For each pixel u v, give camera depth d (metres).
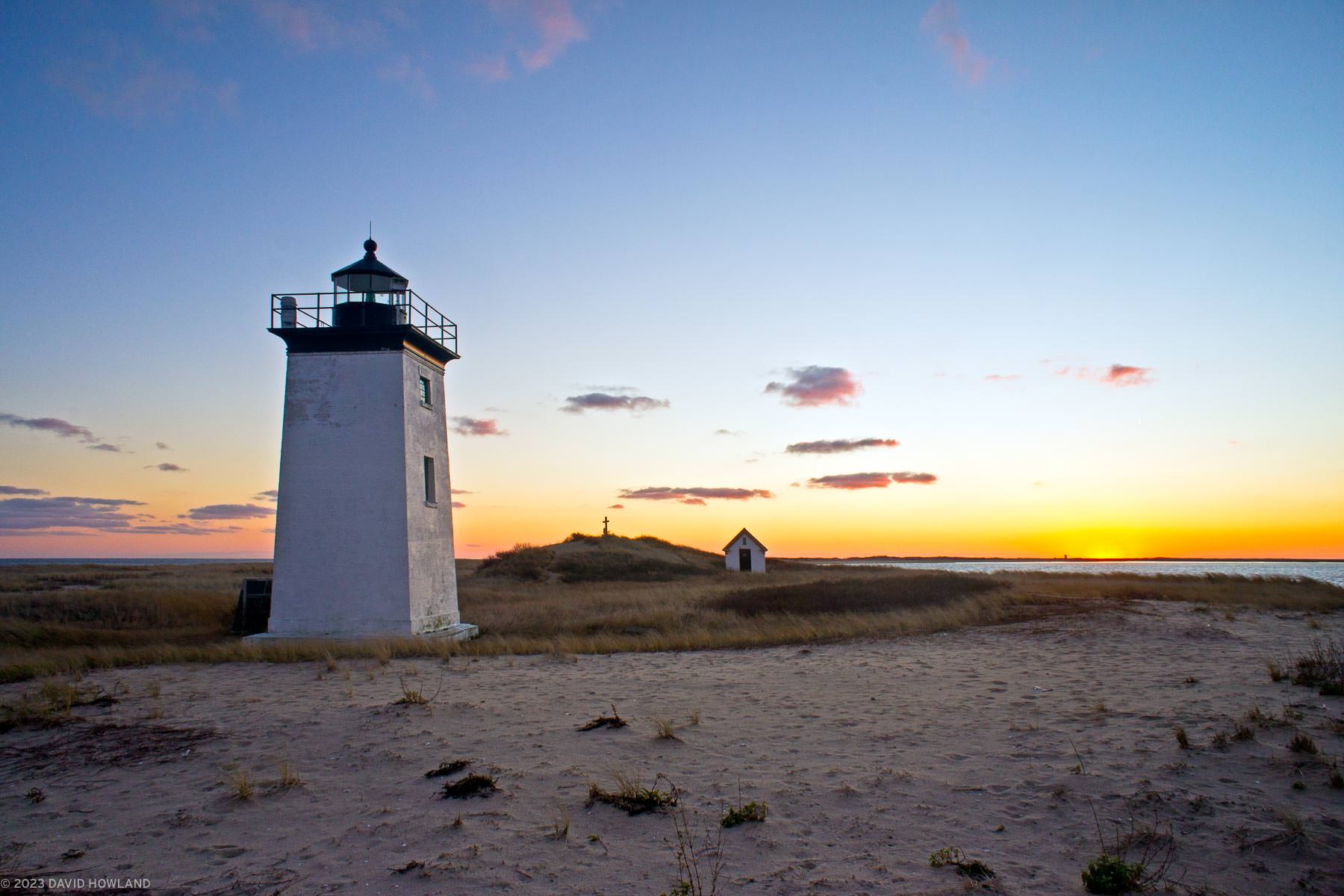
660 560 54.22
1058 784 7.24
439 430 22.28
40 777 8.45
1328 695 10.07
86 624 24.05
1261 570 134.88
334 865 6.00
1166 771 7.43
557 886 5.54
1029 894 5.23
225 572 60.31
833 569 62.00
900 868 5.66
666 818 6.75
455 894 5.44
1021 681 12.34
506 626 23.11
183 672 15.37
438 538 21.55
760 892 5.36
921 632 19.27
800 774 7.87
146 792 7.85
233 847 6.39
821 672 13.80
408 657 16.86
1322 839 5.83
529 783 7.72
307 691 12.95
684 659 16.02
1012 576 38.31
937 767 7.95
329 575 19.41
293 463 19.84
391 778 8.05
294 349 20.25
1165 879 5.32
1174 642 15.80
